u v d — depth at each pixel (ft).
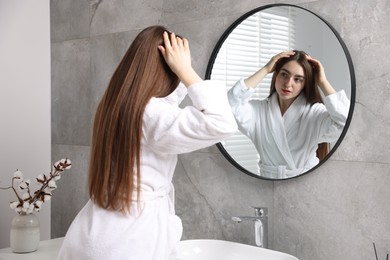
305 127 5.96
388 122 5.36
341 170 5.76
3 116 10.34
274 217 6.40
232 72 6.65
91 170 4.80
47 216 9.66
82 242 4.61
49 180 7.80
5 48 10.32
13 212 9.98
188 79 4.63
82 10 8.79
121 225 4.56
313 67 5.87
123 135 4.54
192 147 4.55
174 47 4.70
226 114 4.50
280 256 5.71
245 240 6.70
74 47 8.96
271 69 6.25
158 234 4.65
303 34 5.94
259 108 6.38
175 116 4.51
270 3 6.35
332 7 5.77
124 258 4.45
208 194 7.13
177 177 7.52
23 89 9.98
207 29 7.04
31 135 9.84
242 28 6.55
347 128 5.60
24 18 9.90
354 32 5.60
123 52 8.13
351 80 5.54
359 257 5.64
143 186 4.66
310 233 6.06
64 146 9.25
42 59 9.59
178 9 7.37
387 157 5.38
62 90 9.23
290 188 6.23
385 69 5.37
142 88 4.59
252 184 6.61
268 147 6.31
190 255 6.25
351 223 5.69
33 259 7.17
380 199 5.45
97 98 8.59
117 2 8.18
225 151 6.73
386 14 5.35
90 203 4.93
